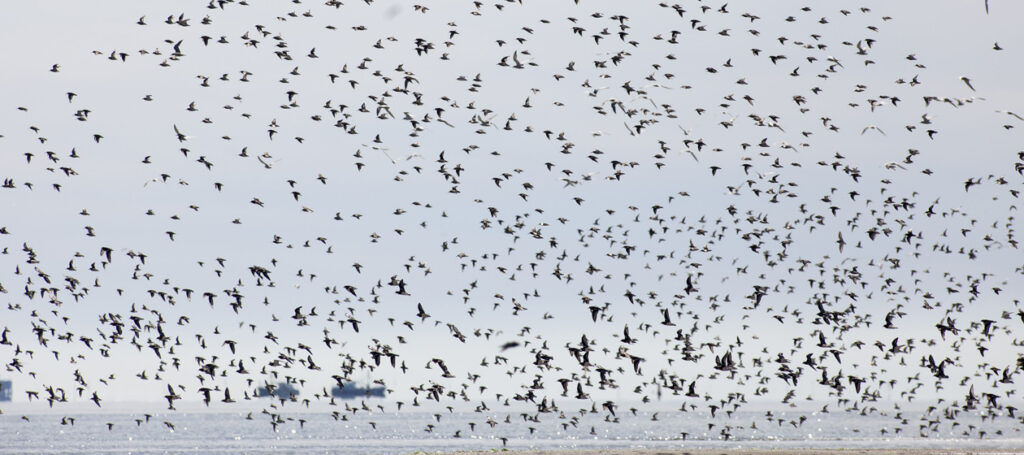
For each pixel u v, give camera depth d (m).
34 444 184.12
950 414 95.44
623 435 193.75
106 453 154.88
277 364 79.69
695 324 87.81
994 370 84.06
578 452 104.19
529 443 162.75
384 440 182.25
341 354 79.38
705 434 194.50
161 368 81.38
